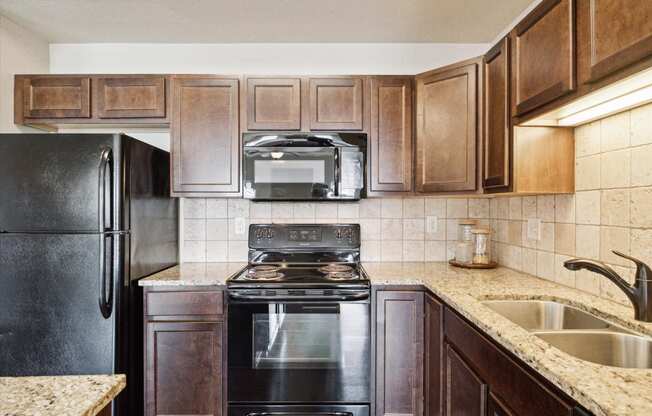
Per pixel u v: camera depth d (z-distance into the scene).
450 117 1.96
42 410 0.66
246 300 1.84
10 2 1.95
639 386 0.74
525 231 2.01
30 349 1.68
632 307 1.30
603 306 1.32
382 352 1.88
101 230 1.67
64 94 2.15
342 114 2.16
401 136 2.16
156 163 2.11
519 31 1.50
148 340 1.87
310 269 2.23
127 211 1.79
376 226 2.48
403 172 2.16
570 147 1.61
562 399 0.81
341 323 1.87
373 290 1.88
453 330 1.50
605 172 1.44
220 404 1.88
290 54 2.45
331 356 1.86
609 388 0.73
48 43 2.43
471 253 2.29
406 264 2.38
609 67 1.01
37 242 1.67
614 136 1.39
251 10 2.04
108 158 1.70
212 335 1.88
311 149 2.11
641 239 1.27
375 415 1.87
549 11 1.28
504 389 1.07
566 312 1.45
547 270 1.82
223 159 2.14
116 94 2.15
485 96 1.81
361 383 1.86
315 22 2.18
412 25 2.22
